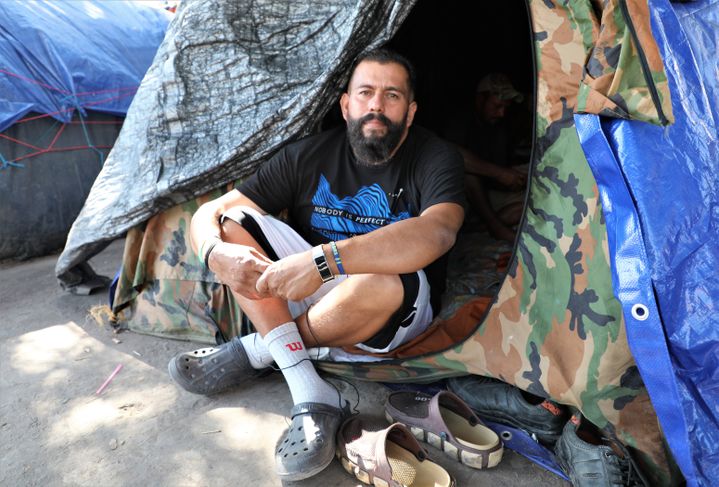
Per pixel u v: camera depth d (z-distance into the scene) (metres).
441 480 1.58
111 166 2.63
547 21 1.65
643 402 1.54
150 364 2.32
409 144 2.12
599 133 1.47
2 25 3.65
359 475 1.64
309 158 2.19
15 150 3.65
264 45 2.40
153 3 5.52
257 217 2.09
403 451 1.69
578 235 1.60
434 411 1.73
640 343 1.40
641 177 1.44
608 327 1.52
